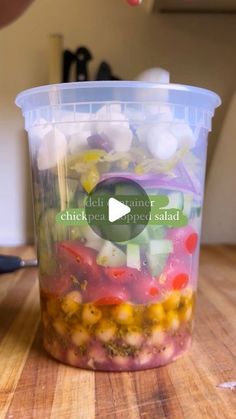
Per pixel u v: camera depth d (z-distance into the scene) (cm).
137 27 90
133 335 36
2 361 39
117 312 36
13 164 93
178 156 37
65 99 36
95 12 90
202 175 41
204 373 36
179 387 34
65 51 88
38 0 89
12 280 67
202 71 92
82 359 37
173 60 91
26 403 32
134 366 37
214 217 94
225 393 33
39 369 37
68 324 38
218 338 44
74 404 31
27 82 91
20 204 94
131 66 91
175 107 37
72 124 36
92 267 36
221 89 92
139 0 44
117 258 36
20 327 48
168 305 38
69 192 36
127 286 36
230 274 70
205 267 74
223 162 91
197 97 38
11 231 96
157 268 37
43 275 40
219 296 58
